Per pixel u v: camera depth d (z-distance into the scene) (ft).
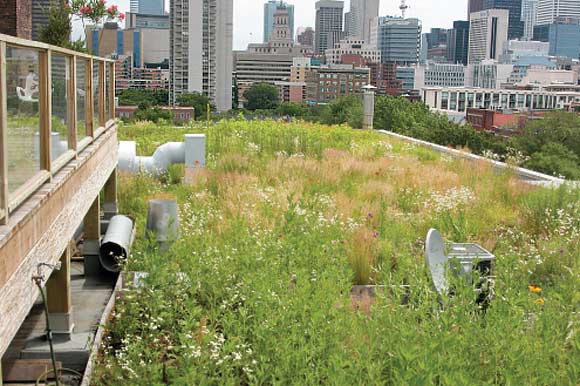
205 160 55.93
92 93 27.09
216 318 21.81
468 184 50.03
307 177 51.01
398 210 41.42
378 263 30.40
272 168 53.21
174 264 25.95
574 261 29.17
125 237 31.50
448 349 16.96
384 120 269.23
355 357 18.30
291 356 17.42
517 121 323.57
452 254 25.95
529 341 18.71
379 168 54.60
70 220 19.99
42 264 15.61
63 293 22.39
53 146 19.04
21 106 15.47
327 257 28.12
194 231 33.01
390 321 19.13
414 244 34.55
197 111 374.84
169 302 22.61
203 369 17.17
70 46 45.62
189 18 591.37
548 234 37.91
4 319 12.70
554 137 222.69
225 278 25.14
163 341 21.35
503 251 32.35
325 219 35.63
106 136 31.45
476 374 17.52
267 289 21.62
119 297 25.86
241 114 86.17
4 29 46.73
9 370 20.11
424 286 22.84
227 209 39.45
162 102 404.98
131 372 17.89
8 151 14.10
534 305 20.92
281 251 28.17
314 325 18.74
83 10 47.26
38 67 17.48
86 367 19.66
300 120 87.30
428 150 72.84
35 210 15.20
